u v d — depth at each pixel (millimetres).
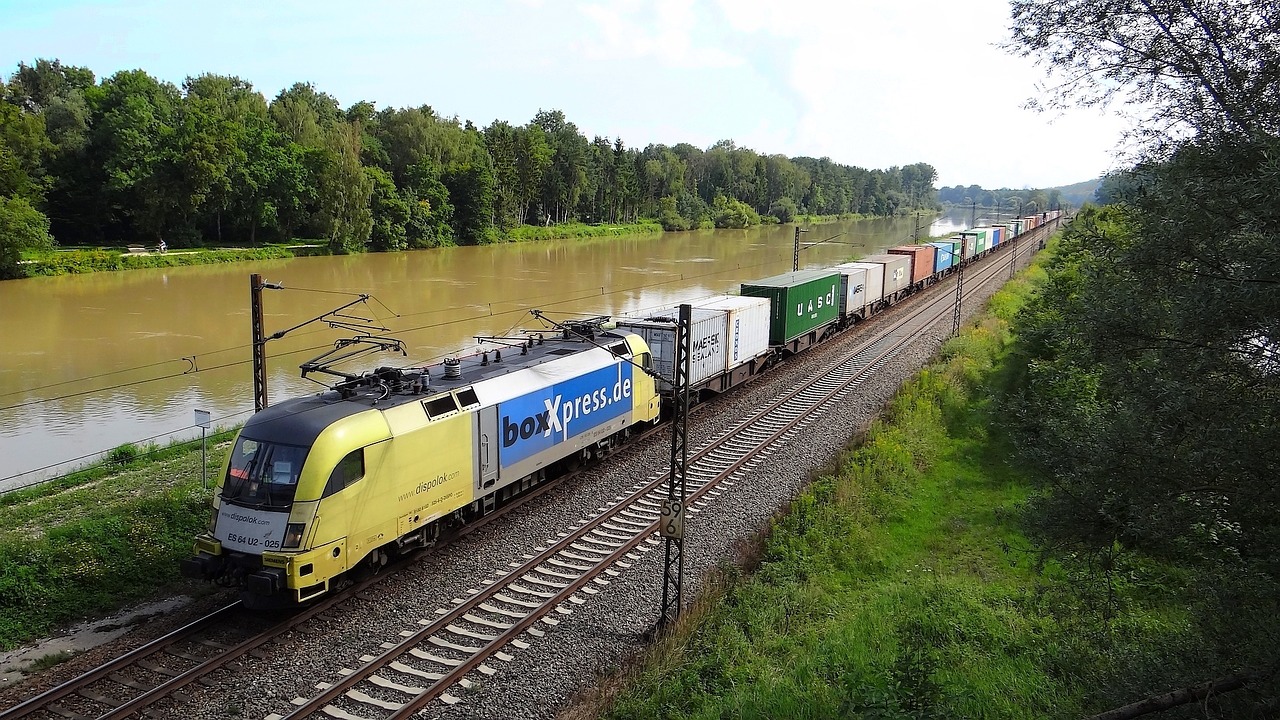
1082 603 14141
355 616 14148
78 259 61906
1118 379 9914
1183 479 9297
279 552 13352
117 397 31422
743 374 31938
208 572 13930
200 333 41781
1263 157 8344
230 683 12047
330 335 42500
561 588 15422
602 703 11781
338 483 13883
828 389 31625
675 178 146625
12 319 43906
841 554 17516
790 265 79000
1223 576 9547
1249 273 7973
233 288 56156
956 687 11773
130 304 49031
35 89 87062
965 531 19672
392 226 88750
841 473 21812
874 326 46438
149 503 17734
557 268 73875
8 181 59906
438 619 14016
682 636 13539
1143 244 9453
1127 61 10055
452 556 16656
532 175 111875
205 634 13500
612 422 22516
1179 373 9203
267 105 93625
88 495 20375
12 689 11828
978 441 26328
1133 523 9828
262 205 77625
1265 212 7812
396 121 100625
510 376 18672
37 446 25984
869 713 10188
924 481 22734
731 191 156125
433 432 15969
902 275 54062
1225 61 9375
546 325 44656
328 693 11711
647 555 17062
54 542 15820
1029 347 33062
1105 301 9953
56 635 13555
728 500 20172
